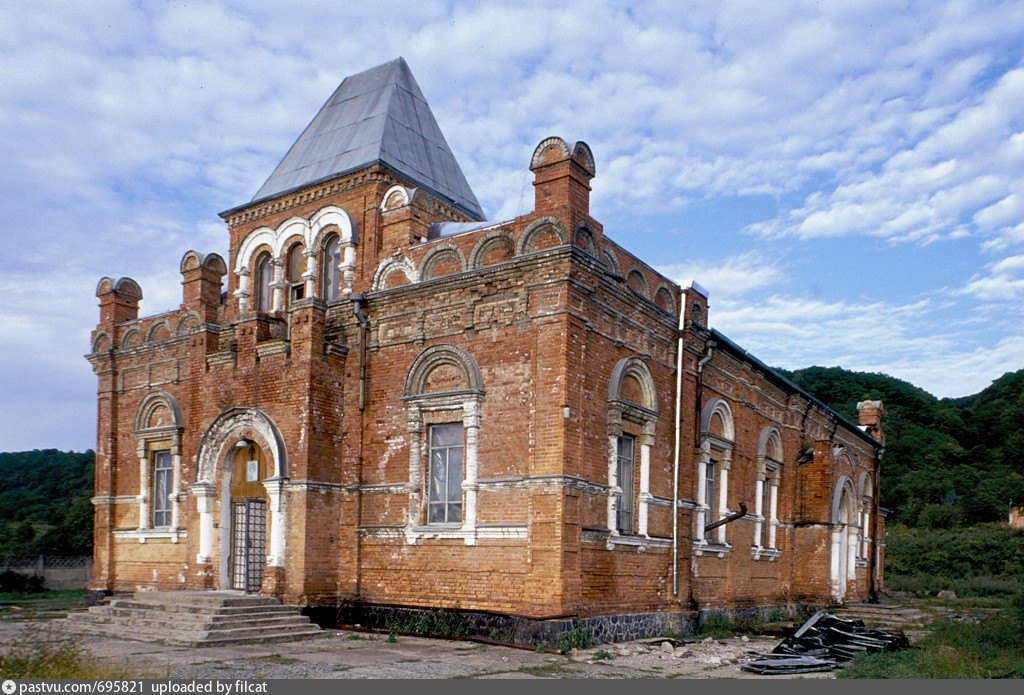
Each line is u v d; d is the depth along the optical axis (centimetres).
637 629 1936
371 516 2048
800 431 3177
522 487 1800
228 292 2522
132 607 1994
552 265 1819
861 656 1736
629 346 2039
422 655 1599
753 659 1720
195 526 2208
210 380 2297
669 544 2138
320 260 2336
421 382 2023
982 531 6272
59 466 6706
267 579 2014
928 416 8475
